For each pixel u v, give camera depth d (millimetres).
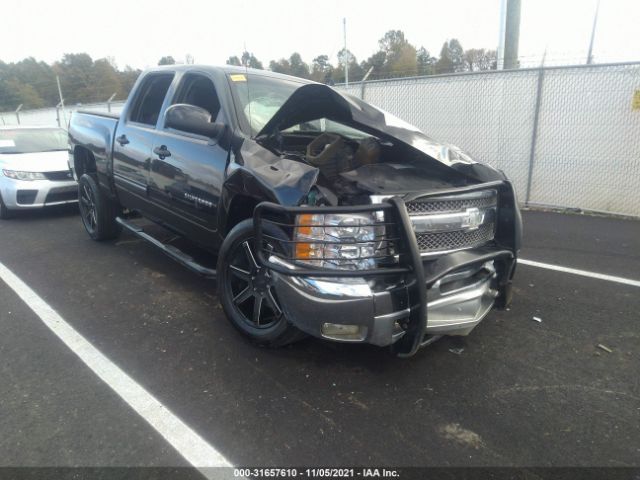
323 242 2488
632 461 2166
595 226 6371
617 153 6883
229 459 2191
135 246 5516
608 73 6727
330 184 2730
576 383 2779
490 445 2273
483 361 3016
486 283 2881
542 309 3775
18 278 4500
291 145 3738
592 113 6969
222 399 2625
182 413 2506
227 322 3547
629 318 3598
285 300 2625
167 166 3891
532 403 2590
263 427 2398
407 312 2500
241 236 3057
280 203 2611
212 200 3387
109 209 5473
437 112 8352
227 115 3434
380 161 3248
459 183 2902
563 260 4949
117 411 2523
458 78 7988
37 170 6941
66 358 3053
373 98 9055
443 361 3016
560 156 7348
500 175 3051
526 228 6309
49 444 2275
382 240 2459
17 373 2881
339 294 2457
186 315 3670
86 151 5598
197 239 3832
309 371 2896
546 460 2180
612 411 2520
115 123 4949
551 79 7180
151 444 2281
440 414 2500
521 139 7625
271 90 3893
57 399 2623
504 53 9203
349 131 3977
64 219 7113
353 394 2672
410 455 2213
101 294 4094
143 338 3311
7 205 6906
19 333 3393
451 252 2709
